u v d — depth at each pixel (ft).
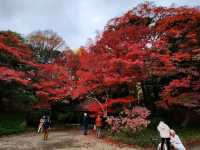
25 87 84.74
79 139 61.98
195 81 62.85
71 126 102.73
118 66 58.65
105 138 61.62
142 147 52.11
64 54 118.01
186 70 60.08
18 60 82.79
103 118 71.82
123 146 52.80
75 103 107.14
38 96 89.61
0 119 78.18
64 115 105.91
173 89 60.95
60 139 61.98
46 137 61.67
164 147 37.63
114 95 72.23
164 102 64.34
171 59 57.11
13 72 72.74
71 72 89.04
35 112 95.76
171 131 37.68
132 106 69.46
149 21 67.56
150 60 57.11
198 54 59.52
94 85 65.41
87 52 67.77
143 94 74.08
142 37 62.03
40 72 92.12
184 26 62.28
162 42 58.49
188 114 72.59
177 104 66.80
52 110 106.63
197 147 52.49
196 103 63.26
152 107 74.18
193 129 70.08
